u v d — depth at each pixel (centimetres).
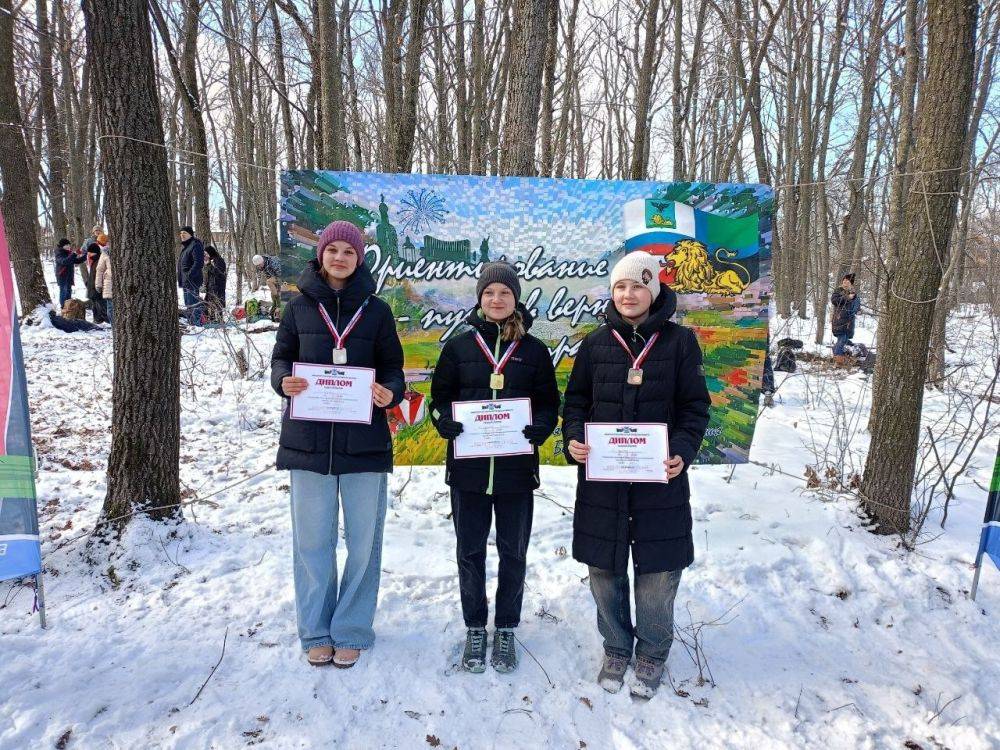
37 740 221
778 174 1930
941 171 373
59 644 270
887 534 400
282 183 399
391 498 449
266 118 2016
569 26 1300
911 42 841
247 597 314
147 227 340
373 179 407
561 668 276
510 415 273
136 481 355
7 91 1055
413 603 321
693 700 261
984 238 811
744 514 425
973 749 239
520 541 277
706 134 1698
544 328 429
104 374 784
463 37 1142
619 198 425
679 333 262
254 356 898
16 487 268
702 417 258
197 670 262
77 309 1155
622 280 258
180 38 1191
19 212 1097
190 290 1125
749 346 441
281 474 481
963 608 328
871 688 271
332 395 264
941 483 495
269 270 1187
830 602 334
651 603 262
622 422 259
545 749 232
